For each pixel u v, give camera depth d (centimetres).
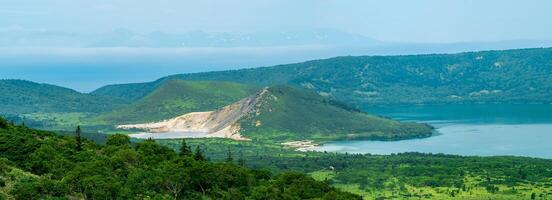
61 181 16938
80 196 16738
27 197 15875
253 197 19962
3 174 16850
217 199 19550
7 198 15638
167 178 18938
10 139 19700
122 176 18675
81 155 19988
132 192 17400
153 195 18000
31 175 17575
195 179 19962
